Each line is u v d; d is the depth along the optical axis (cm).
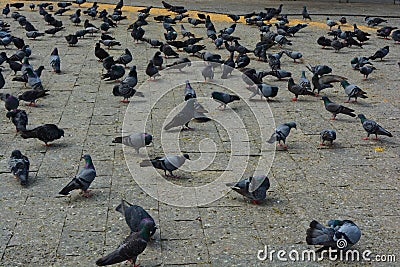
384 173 1082
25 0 3206
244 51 1923
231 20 2694
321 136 1198
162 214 912
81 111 1398
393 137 1266
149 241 835
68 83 1633
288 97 1542
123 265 774
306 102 1503
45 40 2211
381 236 855
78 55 1977
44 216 901
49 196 966
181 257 798
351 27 2597
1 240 832
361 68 1712
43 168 1071
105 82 1652
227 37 2100
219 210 930
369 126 1231
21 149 1159
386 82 1706
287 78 1725
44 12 2605
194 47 1928
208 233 860
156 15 2817
